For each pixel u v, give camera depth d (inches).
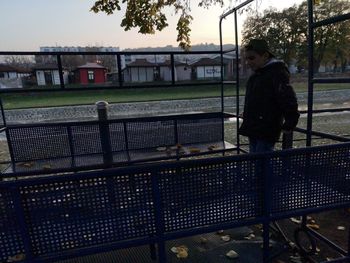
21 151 171.0
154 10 224.5
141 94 1322.6
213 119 204.5
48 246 68.8
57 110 746.8
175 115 194.4
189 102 804.6
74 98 1219.9
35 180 63.7
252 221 81.7
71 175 65.7
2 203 63.7
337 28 1250.6
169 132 195.2
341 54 1337.4
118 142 183.9
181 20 245.9
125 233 73.1
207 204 78.1
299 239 117.6
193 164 73.4
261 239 117.3
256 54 103.0
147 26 227.0
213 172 76.5
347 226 130.4
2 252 66.4
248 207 82.0
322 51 1293.1
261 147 109.2
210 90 1389.0
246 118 113.1
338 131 355.3
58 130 174.1
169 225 76.0
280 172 81.9
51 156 175.5
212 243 115.2
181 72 367.2
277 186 82.4
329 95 857.5
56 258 68.4
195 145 196.9
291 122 98.7
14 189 63.1
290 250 109.4
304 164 83.8
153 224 74.8
